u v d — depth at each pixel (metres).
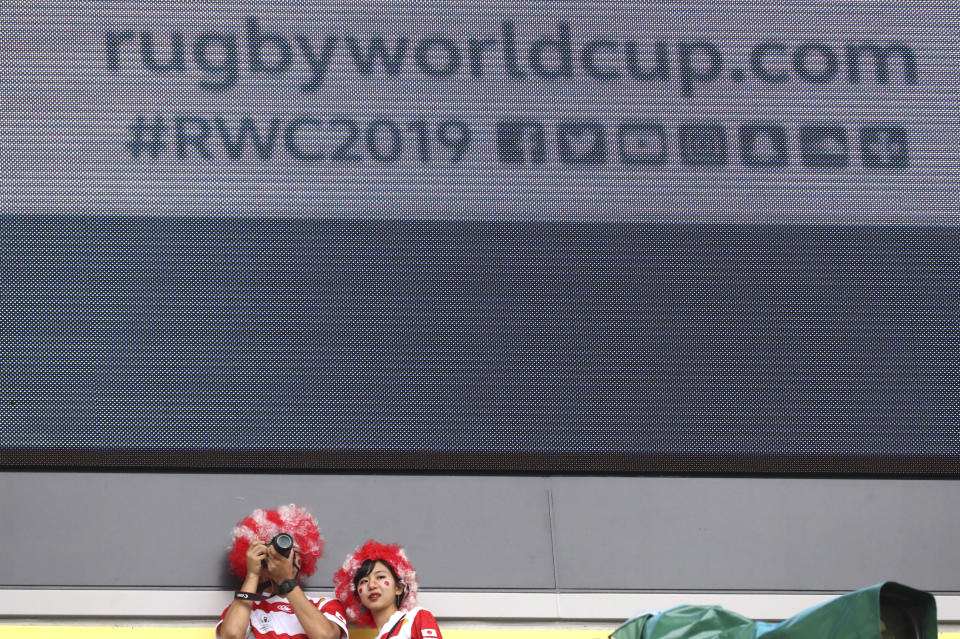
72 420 14.68
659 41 16.03
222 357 14.91
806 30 16.11
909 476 15.21
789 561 14.68
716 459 14.98
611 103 15.83
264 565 13.46
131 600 14.01
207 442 14.72
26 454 14.59
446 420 14.91
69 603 13.97
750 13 16.03
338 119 15.59
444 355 15.05
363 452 14.80
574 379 15.07
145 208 15.19
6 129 15.27
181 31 15.71
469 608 14.23
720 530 14.79
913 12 16.08
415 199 15.41
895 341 15.34
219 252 15.14
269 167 15.39
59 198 15.14
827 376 15.22
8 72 15.41
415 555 14.42
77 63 15.52
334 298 15.11
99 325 14.91
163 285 15.03
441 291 15.20
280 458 14.74
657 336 15.21
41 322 14.87
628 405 15.04
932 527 14.96
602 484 14.97
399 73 15.78
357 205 15.34
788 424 15.09
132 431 14.70
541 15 16.03
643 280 15.34
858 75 16.03
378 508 14.66
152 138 15.38
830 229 15.59
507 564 14.47
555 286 15.29
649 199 15.56
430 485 14.83
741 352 15.23
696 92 15.91
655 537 14.71
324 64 15.74
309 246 15.22
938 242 15.63
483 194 15.47
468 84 15.80
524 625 14.31
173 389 14.80
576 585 14.41
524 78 15.85
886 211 15.67
